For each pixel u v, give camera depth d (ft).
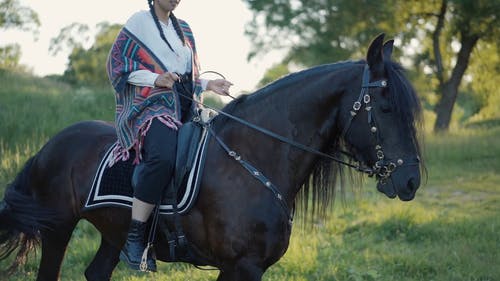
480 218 26.08
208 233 11.91
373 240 23.18
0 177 25.81
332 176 12.23
